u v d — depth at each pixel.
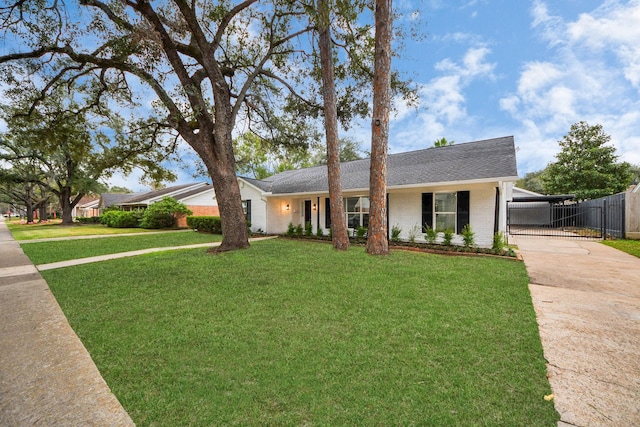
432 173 10.17
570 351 2.81
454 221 10.06
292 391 2.21
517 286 4.94
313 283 5.18
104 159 11.61
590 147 20.69
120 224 23.30
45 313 3.97
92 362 2.70
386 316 3.65
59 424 1.92
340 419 1.92
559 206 18.22
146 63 7.31
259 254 8.12
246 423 1.90
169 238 13.73
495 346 2.87
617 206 12.70
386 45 7.88
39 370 2.57
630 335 3.16
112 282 5.49
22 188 35.81
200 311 3.93
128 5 7.63
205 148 8.84
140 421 1.94
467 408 2.01
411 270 6.08
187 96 8.89
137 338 3.16
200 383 2.34
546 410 2.00
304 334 3.18
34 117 9.12
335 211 9.07
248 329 3.33
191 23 7.93
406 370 2.46
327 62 8.88
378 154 8.07
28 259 8.52
